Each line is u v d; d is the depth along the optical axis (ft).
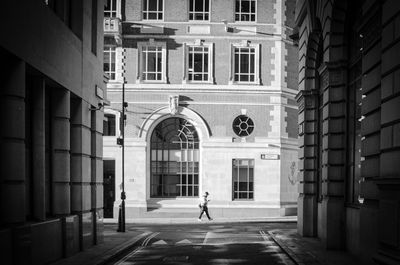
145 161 109.29
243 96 111.24
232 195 110.01
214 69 111.45
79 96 52.11
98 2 61.36
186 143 111.65
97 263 42.93
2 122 35.68
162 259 48.21
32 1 39.01
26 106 42.47
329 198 52.29
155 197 110.73
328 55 52.24
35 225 39.47
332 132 52.08
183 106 110.73
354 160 49.34
